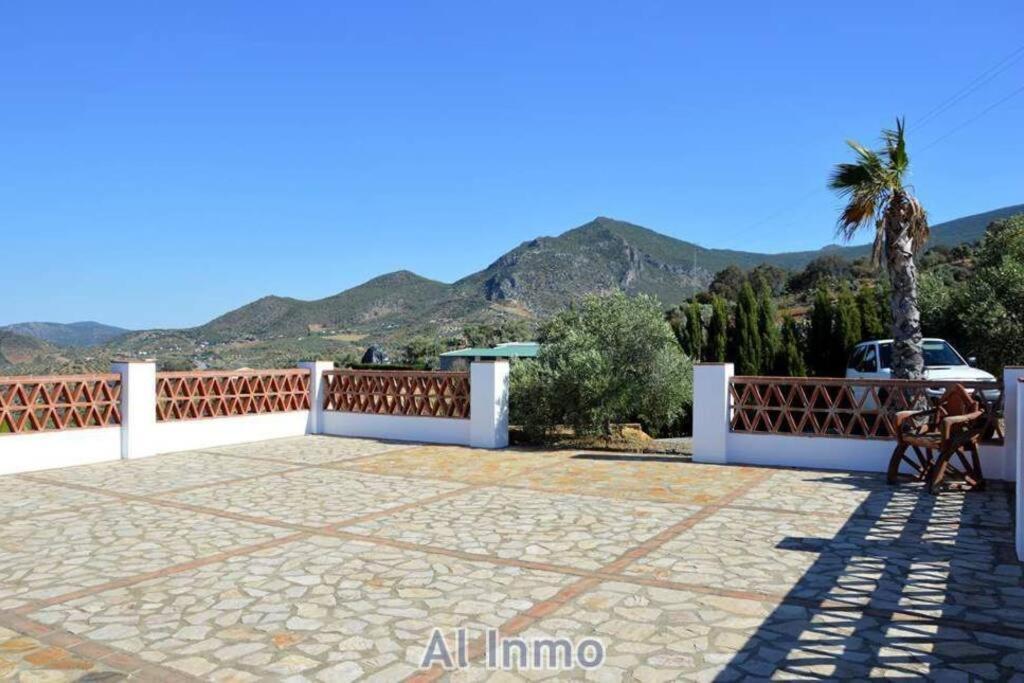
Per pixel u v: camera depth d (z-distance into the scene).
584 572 6.24
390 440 15.53
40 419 12.32
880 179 12.23
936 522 7.86
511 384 14.87
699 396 12.21
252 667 4.42
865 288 23.81
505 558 6.69
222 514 8.66
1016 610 5.23
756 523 7.93
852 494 9.41
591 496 9.48
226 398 15.11
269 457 13.25
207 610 5.41
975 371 14.10
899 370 12.44
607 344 14.87
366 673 4.32
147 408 13.55
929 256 44.41
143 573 6.35
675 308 33.72
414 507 8.93
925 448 10.12
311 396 16.70
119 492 10.09
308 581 6.07
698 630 4.91
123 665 4.46
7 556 6.93
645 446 14.56
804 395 11.66
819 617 5.13
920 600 5.46
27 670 4.41
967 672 4.23
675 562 6.50
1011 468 10.00
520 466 11.97
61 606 5.53
